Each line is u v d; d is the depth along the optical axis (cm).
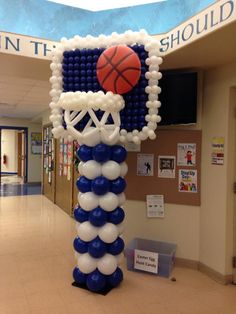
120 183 273
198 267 335
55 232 470
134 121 276
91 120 266
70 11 378
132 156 357
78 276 286
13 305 254
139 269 320
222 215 304
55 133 285
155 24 353
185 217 340
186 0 329
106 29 379
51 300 262
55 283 294
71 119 263
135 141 273
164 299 268
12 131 1349
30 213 604
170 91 322
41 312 244
